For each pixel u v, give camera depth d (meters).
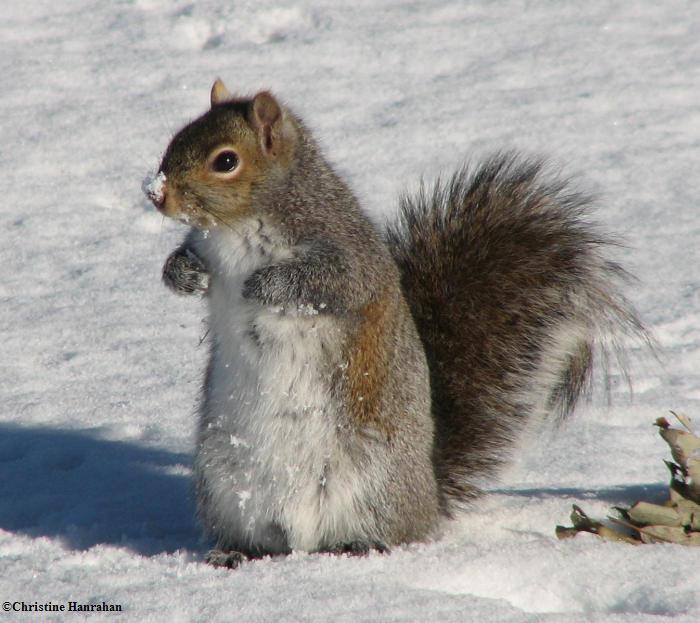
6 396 12.55
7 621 7.05
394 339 9.17
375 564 8.27
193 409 12.33
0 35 24.95
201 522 9.14
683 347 13.80
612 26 25.75
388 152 19.58
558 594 8.28
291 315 8.81
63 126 20.72
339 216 9.30
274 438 8.84
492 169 11.54
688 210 17.72
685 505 9.35
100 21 25.80
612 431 11.84
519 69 23.47
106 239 17.02
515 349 10.62
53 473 10.88
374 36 24.98
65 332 14.16
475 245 10.90
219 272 9.30
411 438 9.15
